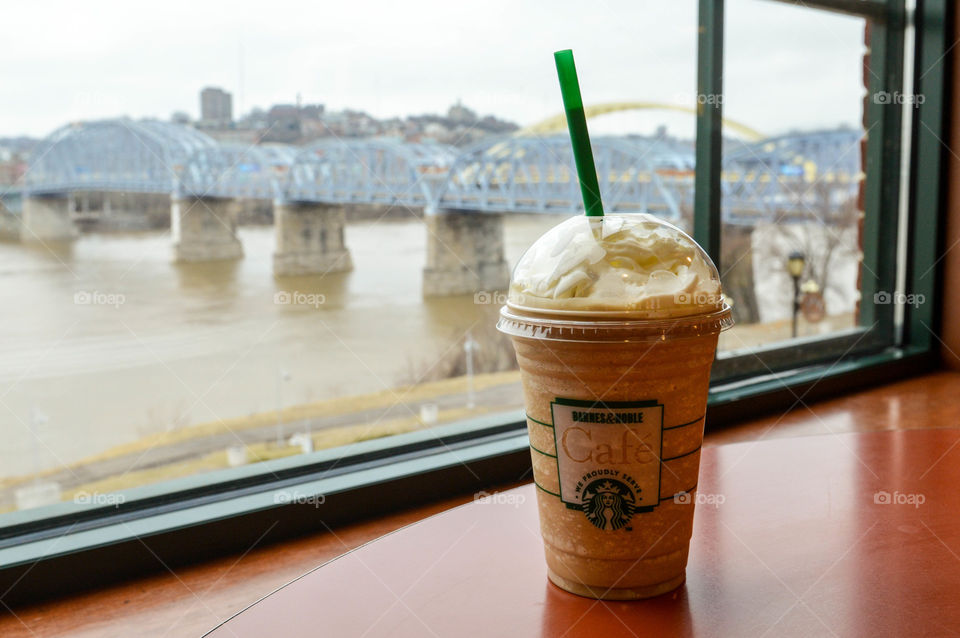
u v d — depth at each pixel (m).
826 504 0.84
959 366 2.75
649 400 0.64
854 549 0.72
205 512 1.41
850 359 2.69
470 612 0.63
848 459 0.99
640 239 0.67
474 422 1.89
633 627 0.60
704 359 0.65
